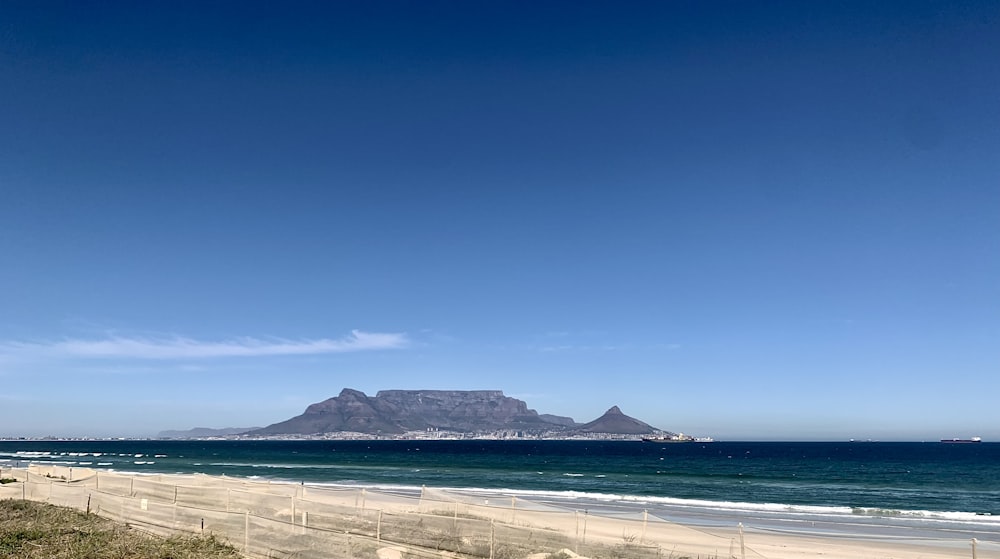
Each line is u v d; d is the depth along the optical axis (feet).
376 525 69.41
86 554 56.54
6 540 61.41
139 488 103.09
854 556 78.28
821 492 185.37
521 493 161.89
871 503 157.38
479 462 371.76
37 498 95.96
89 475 143.33
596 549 61.72
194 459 396.37
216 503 88.07
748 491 187.21
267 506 83.35
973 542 61.67
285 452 571.28
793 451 652.48
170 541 62.54
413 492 159.02
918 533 100.48
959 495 179.01
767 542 87.35
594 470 294.25
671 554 61.72
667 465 350.64
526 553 59.93
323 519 74.18
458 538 63.82
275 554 57.82
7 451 549.54
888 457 476.95
